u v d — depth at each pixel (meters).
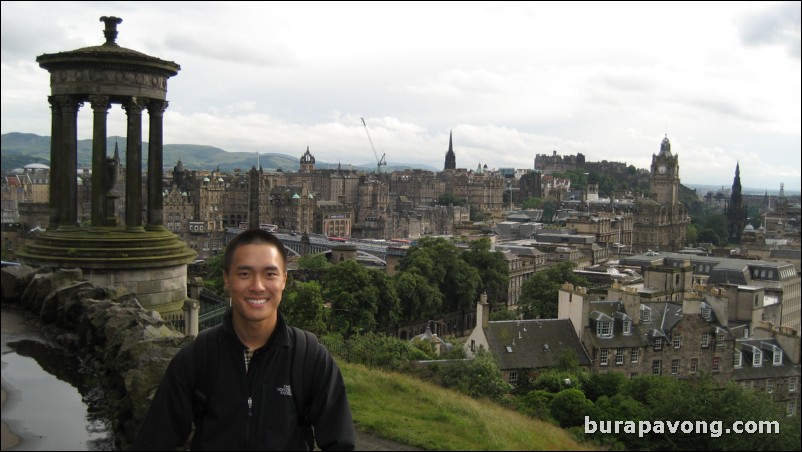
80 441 16.19
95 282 38.28
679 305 88.19
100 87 39.53
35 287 27.58
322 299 116.31
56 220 41.03
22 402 18.36
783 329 88.19
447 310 161.75
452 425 23.64
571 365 76.00
